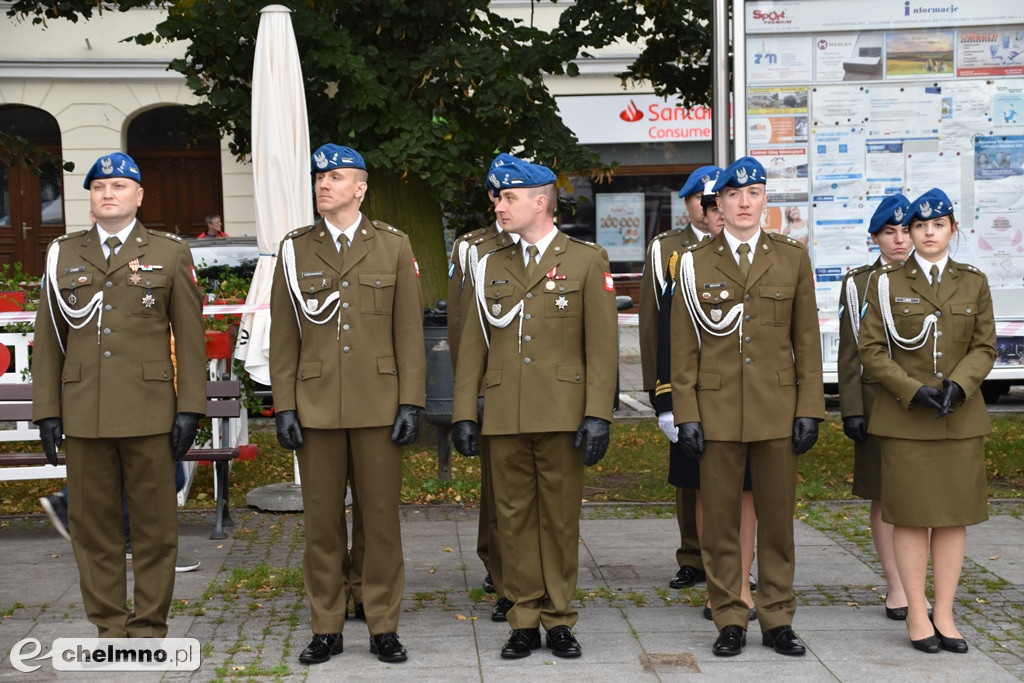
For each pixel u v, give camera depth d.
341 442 5.48
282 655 5.50
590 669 5.25
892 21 9.51
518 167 5.47
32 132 21.59
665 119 21.91
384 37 10.68
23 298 9.96
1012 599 6.31
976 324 5.59
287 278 5.50
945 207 5.54
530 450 5.52
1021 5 9.45
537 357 5.46
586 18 12.20
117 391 5.27
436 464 10.02
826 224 9.65
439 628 5.91
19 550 7.57
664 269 6.43
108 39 21.14
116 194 5.32
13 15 12.13
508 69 10.59
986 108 9.54
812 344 5.57
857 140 9.61
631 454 10.76
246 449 8.60
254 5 10.18
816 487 9.16
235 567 7.11
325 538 5.49
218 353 8.98
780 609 5.52
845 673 5.17
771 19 9.52
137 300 5.32
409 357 5.51
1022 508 8.51
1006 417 12.42
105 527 5.42
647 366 6.57
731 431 5.48
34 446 10.54
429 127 10.27
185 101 21.48
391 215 11.03
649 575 6.88
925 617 5.53
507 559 5.55
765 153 9.62
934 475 5.47
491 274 5.58
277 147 8.39
